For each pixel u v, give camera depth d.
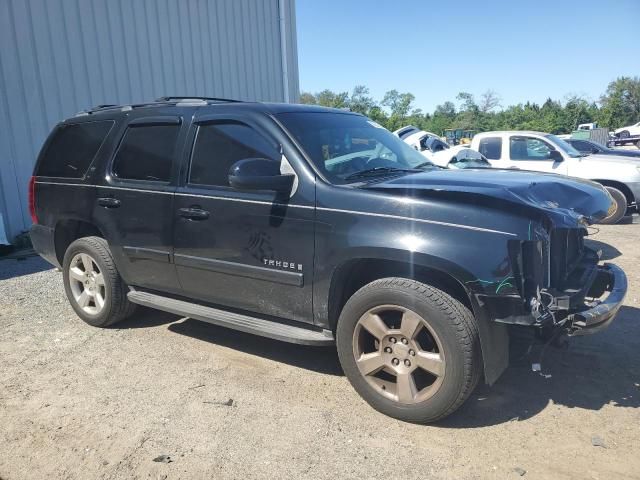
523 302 2.92
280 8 15.91
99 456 3.04
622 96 70.50
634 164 9.66
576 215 3.22
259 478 2.81
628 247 7.72
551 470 2.80
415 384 3.24
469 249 2.95
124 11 11.05
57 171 5.13
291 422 3.32
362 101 90.00
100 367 4.17
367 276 3.60
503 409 3.40
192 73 12.77
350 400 3.58
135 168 4.49
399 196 3.19
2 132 9.09
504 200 2.98
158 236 4.27
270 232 3.62
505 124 81.25
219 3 13.50
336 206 3.35
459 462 2.89
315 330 3.68
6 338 4.81
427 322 3.08
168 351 4.45
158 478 2.84
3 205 9.18
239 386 3.81
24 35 9.31
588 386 3.66
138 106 4.73
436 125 87.06
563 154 10.39
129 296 4.67
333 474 2.83
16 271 7.31
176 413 3.46
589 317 2.97
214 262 3.95
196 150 4.12
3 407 3.59
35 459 3.03
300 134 3.72
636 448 2.96
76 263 5.05
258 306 3.86
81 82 10.27
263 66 15.36
